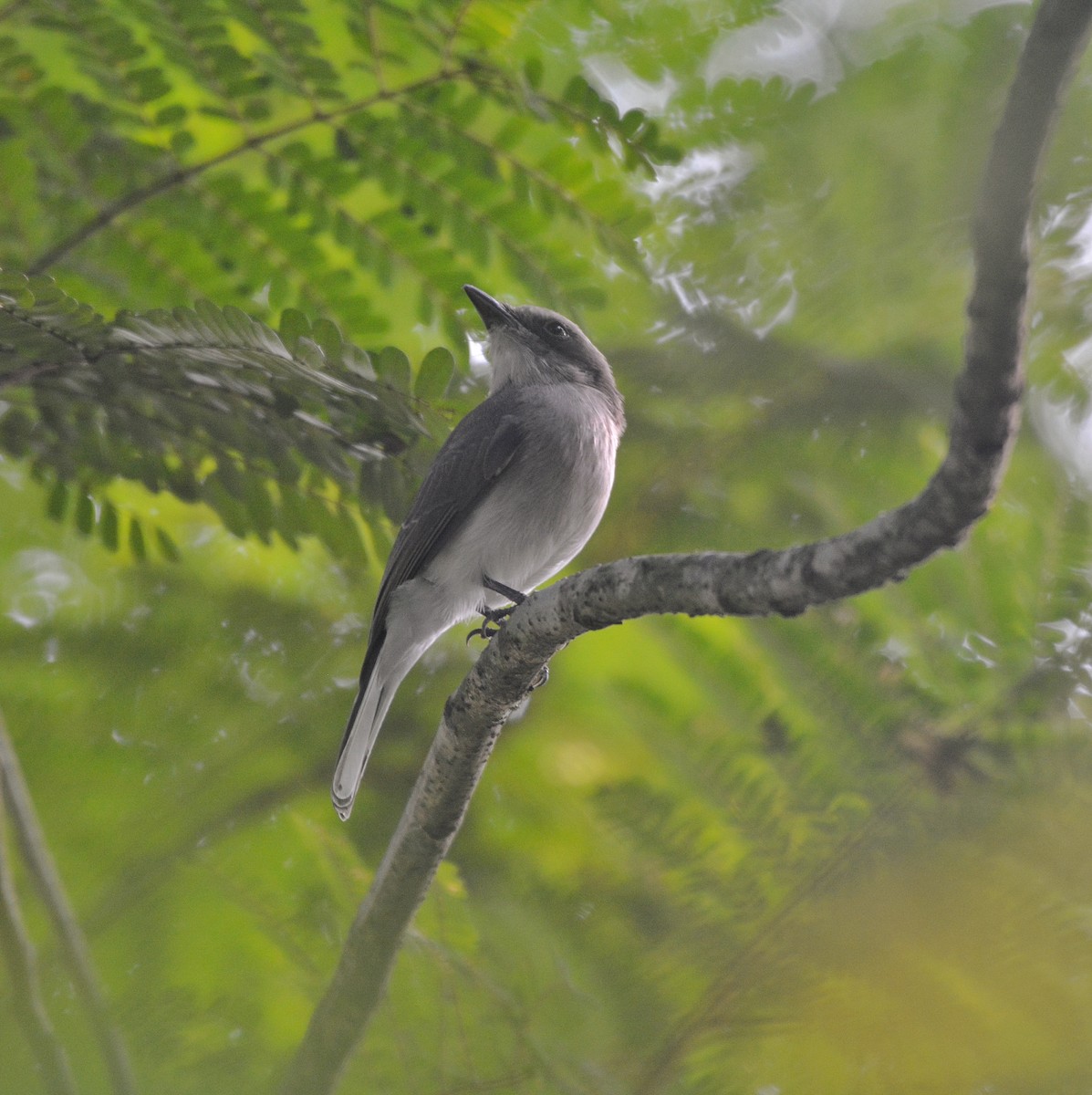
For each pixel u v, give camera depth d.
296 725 11.45
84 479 9.39
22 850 8.33
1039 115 4.53
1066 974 7.81
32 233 9.66
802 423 11.84
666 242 11.08
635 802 8.92
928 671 9.14
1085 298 10.27
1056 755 8.62
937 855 8.33
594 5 9.37
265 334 8.14
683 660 9.48
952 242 10.77
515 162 9.20
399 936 7.86
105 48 9.08
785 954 8.30
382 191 9.49
